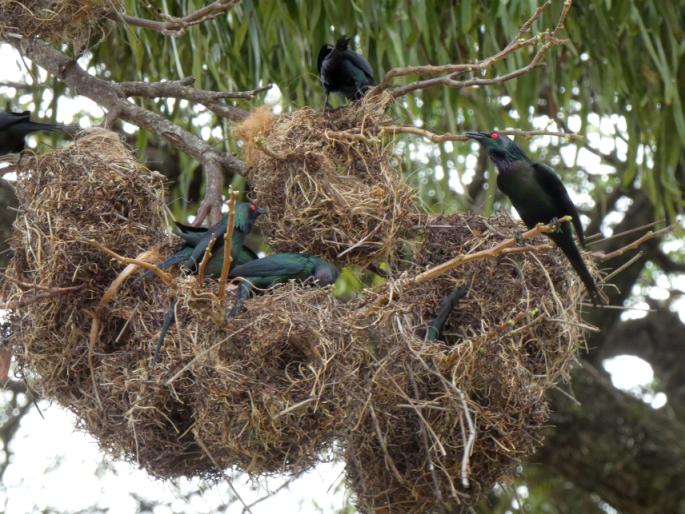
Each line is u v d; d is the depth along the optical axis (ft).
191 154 37.01
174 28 35.88
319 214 32.30
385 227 32.42
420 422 28.96
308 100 44.78
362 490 30.99
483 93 46.03
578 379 55.67
